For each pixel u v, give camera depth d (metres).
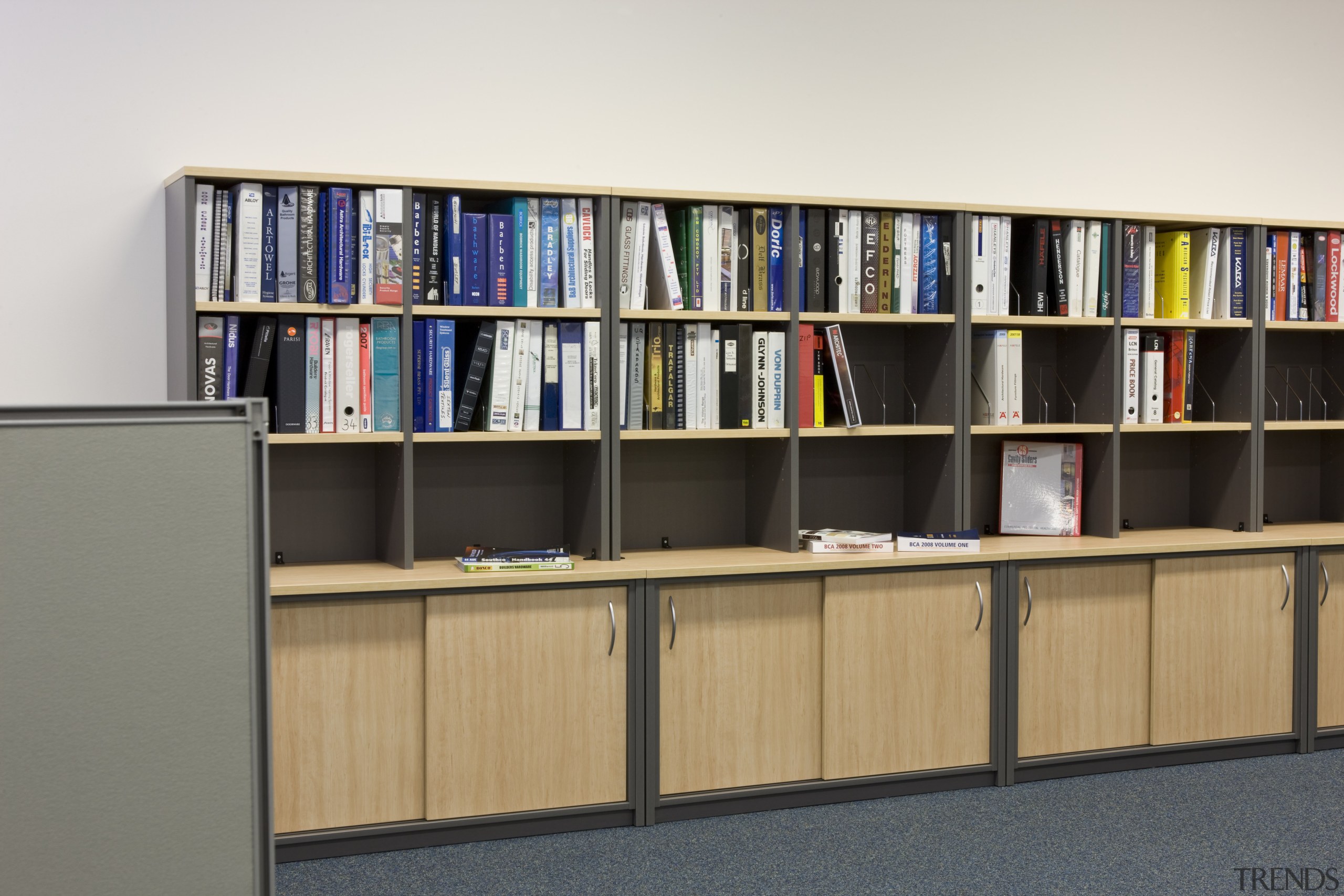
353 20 3.55
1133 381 4.04
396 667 3.19
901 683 3.64
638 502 3.85
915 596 3.65
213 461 1.66
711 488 3.94
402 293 3.27
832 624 3.56
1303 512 4.65
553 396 3.45
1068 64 4.36
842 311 3.75
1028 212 3.88
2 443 1.56
